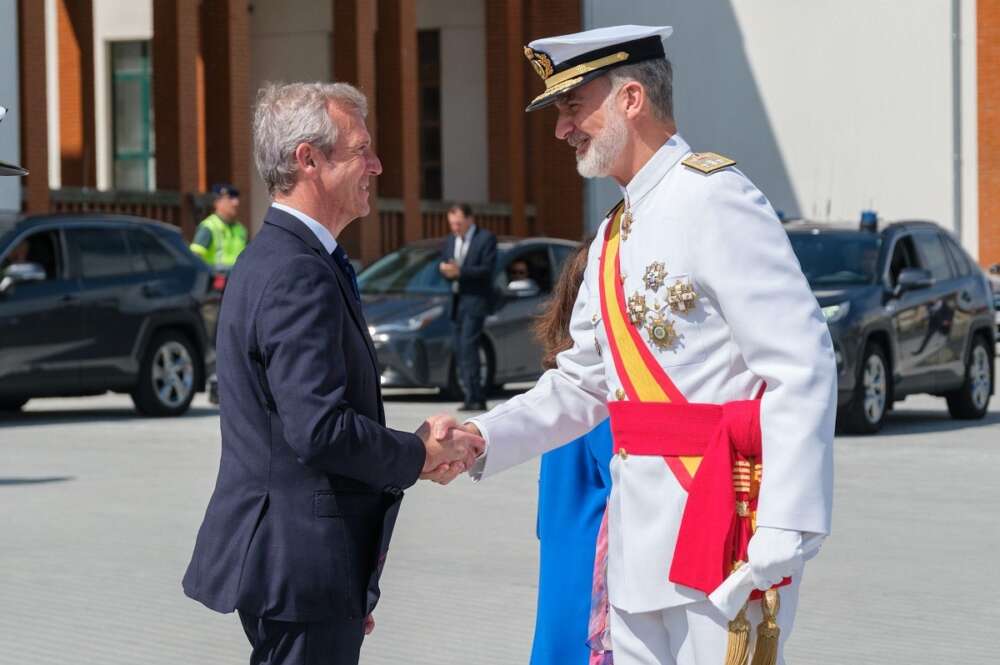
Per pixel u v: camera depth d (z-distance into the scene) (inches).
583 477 234.8
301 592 161.6
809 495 155.1
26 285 700.0
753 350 159.3
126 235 751.7
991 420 759.7
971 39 1432.1
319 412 158.4
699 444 163.9
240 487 164.4
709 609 163.0
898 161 1446.9
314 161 168.2
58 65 1355.8
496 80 1430.9
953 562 390.0
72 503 479.5
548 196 1539.1
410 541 418.9
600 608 231.0
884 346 689.6
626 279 169.0
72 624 326.6
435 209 1346.0
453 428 176.7
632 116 168.4
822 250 711.1
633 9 1494.8
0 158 908.0
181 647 308.3
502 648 305.9
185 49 1083.3
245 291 164.7
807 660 296.0
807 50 1461.6
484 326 840.9
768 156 1475.1
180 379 767.1
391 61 1290.6
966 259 775.1
